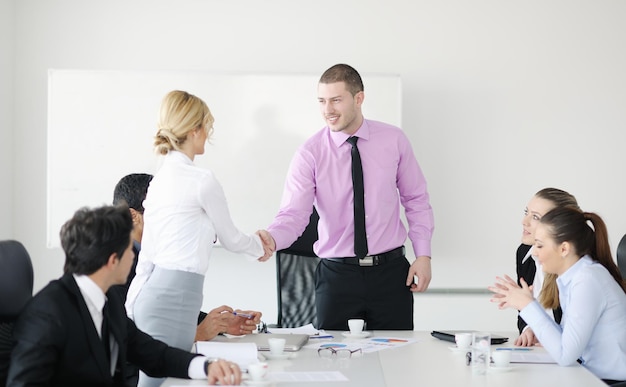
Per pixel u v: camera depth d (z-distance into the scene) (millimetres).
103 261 2582
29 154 5961
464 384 2713
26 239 5980
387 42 5996
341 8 5984
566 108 6027
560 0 6012
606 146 6031
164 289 3191
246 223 5840
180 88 5805
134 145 5777
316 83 5828
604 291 3158
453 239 6035
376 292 4062
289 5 5980
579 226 3234
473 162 6031
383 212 4082
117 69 5898
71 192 5758
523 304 3188
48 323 2467
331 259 4109
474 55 6008
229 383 2645
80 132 5758
